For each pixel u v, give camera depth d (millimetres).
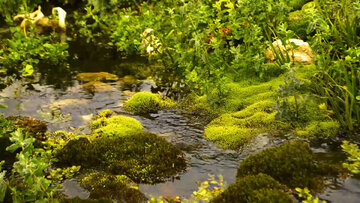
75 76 6410
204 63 5633
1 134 4219
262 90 5285
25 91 5828
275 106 4418
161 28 7449
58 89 5898
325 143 4133
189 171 3807
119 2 10047
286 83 4324
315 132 4309
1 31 8797
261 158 3666
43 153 3732
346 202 3176
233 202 3176
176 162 3904
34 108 5293
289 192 3322
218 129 4535
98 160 3986
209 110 5086
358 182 3424
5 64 6848
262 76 5590
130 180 3617
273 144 4172
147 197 3406
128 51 7465
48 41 7973
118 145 4117
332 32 5215
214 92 5363
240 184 3293
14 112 5164
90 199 3217
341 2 5824
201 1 7246
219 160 3994
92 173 3770
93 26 8969
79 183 3646
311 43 5074
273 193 3078
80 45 8000
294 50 5828
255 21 5867
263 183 3258
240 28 5840
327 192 3307
